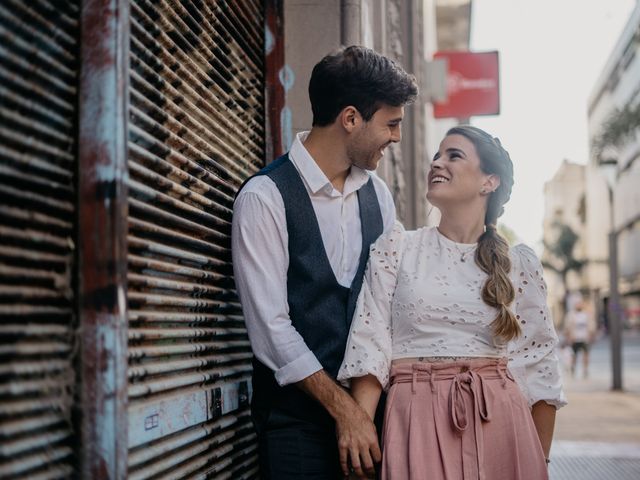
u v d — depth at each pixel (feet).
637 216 157.38
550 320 8.08
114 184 5.43
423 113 27.63
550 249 217.97
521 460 7.29
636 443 24.93
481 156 7.91
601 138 56.03
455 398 7.30
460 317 7.52
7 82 4.77
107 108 5.47
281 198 7.78
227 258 8.63
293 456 7.73
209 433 7.69
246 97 9.96
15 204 4.83
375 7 16.56
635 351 97.14
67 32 5.44
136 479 6.00
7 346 4.72
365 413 7.38
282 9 11.11
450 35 55.62
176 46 7.30
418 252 7.88
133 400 6.11
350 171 8.36
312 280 7.86
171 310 7.02
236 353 8.86
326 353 7.85
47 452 5.06
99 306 5.40
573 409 34.99
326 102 7.93
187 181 7.41
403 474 7.15
